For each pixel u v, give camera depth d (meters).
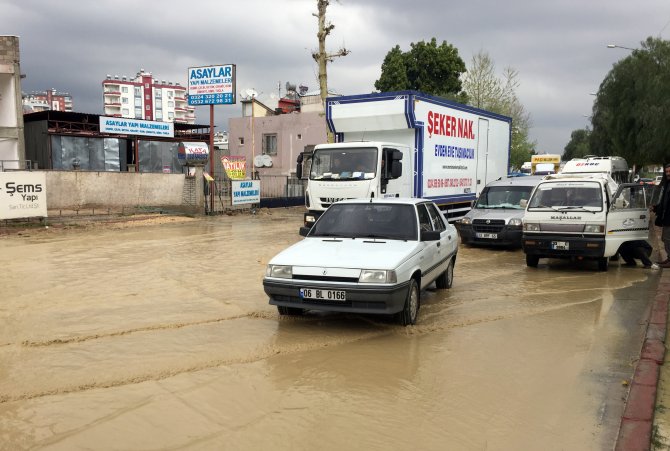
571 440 3.88
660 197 10.98
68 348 5.81
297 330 6.52
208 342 6.03
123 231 16.72
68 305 7.64
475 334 6.45
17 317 7.02
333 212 7.86
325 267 6.24
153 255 12.14
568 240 10.45
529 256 11.05
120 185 21.55
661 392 4.63
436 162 14.95
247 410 4.32
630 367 5.38
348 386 4.84
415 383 4.92
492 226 13.46
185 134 35.81
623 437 3.79
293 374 5.11
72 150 29.94
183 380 4.93
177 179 22.66
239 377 5.02
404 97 13.44
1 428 3.98
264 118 35.16
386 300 6.07
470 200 17.36
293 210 25.61
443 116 15.09
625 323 6.98
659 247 14.41
